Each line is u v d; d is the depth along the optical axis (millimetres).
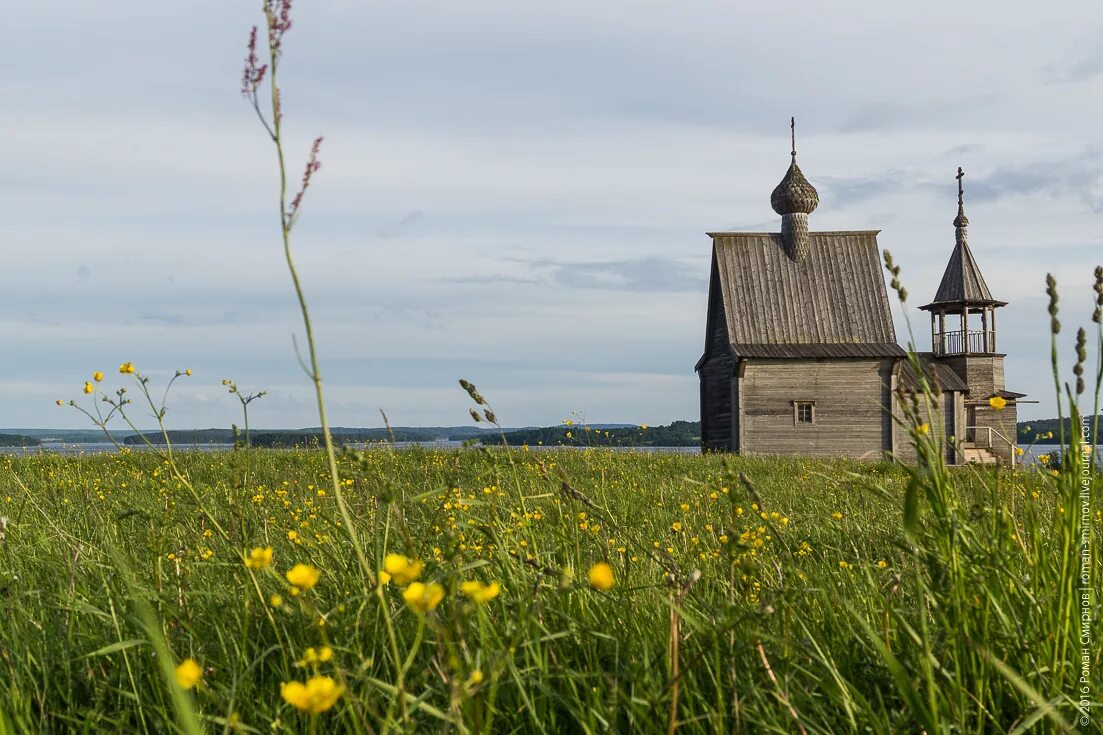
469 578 3564
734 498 3215
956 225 40281
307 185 2219
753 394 34562
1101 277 2611
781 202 36812
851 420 34344
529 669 2551
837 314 35500
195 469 12125
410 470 11055
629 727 2602
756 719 2486
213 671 2873
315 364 2287
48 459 14938
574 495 4152
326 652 2156
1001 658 2654
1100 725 2455
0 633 3209
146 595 3184
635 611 3338
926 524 2896
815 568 4703
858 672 2967
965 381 39094
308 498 7879
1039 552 2816
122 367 3998
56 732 2869
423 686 2623
